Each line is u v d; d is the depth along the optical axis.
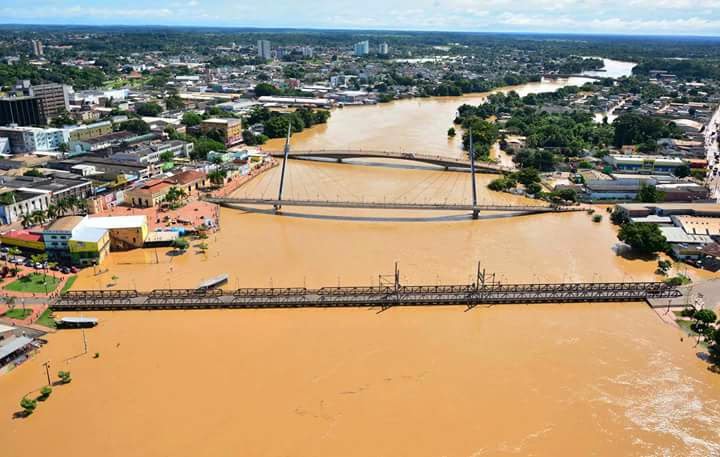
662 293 161.88
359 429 108.44
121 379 122.50
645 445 104.94
